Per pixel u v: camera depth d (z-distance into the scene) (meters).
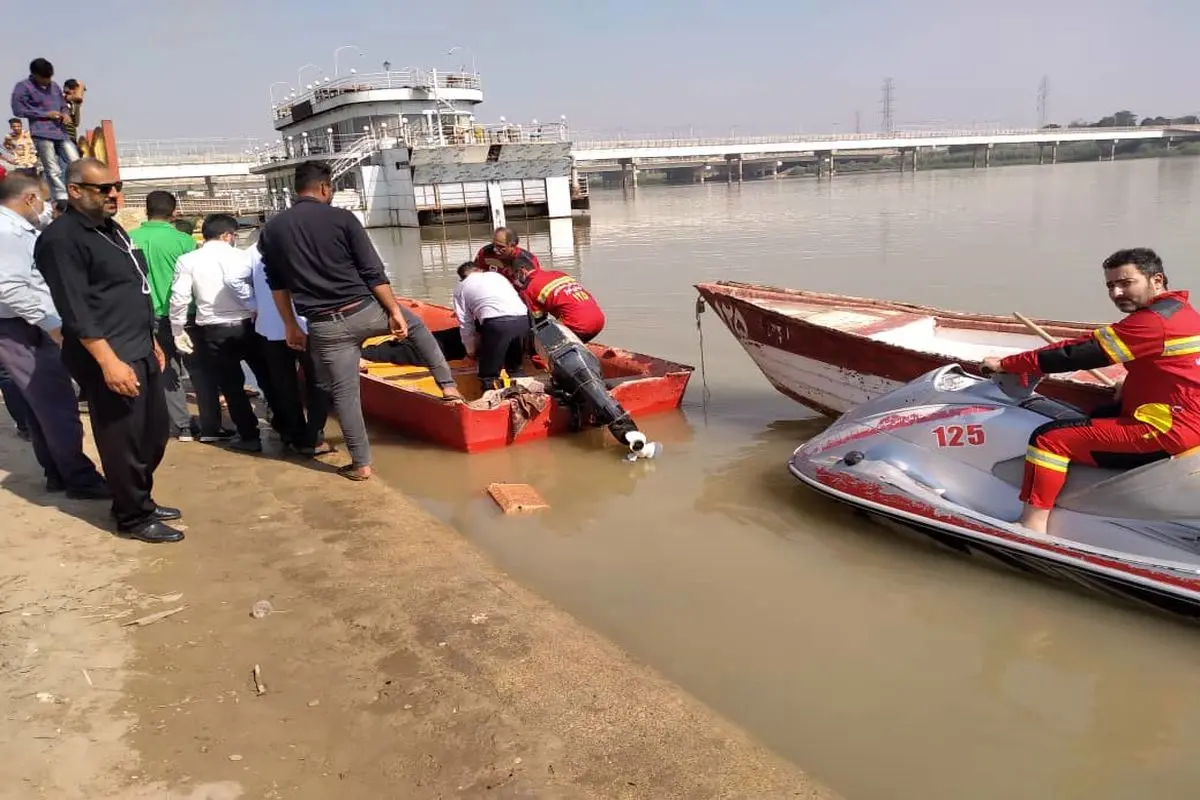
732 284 8.24
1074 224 23.62
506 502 5.77
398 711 3.31
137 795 2.79
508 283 7.74
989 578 4.70
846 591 4.60
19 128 12.25
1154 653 3.97
